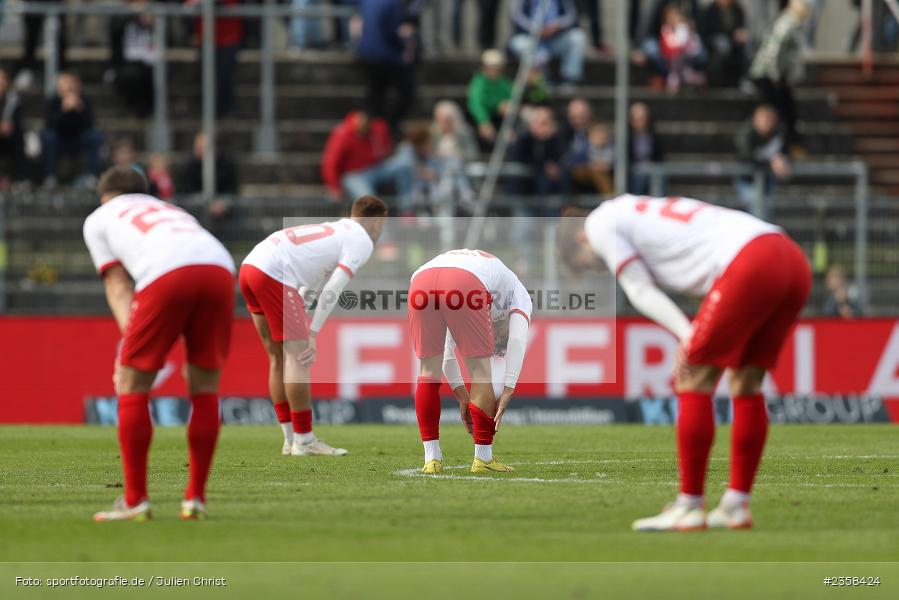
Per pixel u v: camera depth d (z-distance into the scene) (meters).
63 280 58.12
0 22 77.56
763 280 21.78
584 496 27.95
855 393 57.28
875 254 59.81
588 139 65.75
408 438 45.75
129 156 64.81
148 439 23.69
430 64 80.19
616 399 56.06
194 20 75.88
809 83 82.75
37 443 43.16
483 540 22.05
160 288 22.81
